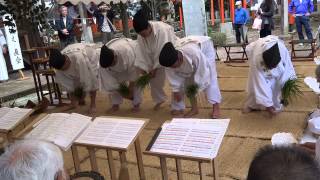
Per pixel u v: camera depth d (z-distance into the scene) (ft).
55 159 4.80
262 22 28.60
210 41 13.84
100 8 29.14
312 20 41.70
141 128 8.10
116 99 16.28
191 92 13.62
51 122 9.00
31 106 17.46
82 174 7.18
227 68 22.29
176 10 41.88
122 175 8.34
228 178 9.59
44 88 24.16
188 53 13.07
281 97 13.47
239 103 15.34
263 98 12.92
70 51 16.02
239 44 23.90
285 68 13.16
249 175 3.22
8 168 4.50
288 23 34.53
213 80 13.61
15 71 30.76
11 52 27.40
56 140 8.27
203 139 7.22
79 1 17.48
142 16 14.21
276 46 12.28
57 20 26.03
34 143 4.85
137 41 15.12
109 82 15.58
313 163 3.09
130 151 11.88
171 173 10.19
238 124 12.98
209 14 47.37
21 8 19.70
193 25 29.53
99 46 17.44
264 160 3.13
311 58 22.20
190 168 10.28
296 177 2.94
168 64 12.76
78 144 8.22
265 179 3.02
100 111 16.62
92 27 32.37
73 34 26.58
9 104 20.65
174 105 14.82
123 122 8.38
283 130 11.96
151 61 15.07
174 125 7.77
